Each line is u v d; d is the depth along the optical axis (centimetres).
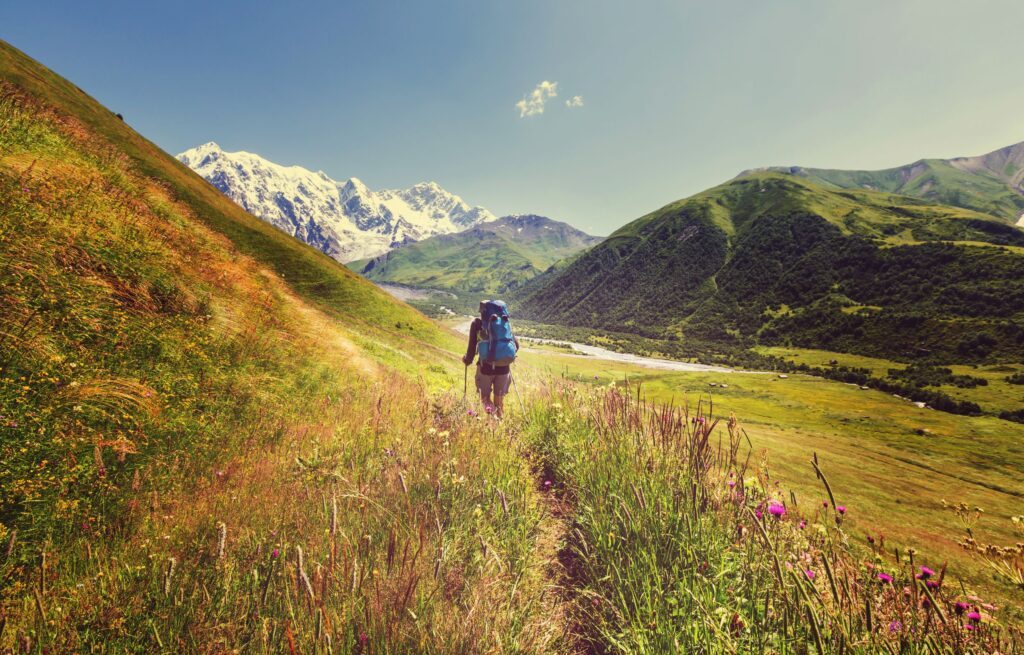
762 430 8462
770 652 169
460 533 240
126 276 601
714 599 200
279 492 271
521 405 551
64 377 341
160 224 1034
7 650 164
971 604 150
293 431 425
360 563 195
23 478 237
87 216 665
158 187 1653
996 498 5381
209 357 568
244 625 173
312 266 4047
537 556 259
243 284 1137
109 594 184
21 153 780
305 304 1759
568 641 214
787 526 211
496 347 557
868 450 8188
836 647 160
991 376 13138
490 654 168
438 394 716
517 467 338
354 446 372
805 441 7931
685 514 246
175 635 170
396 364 1380
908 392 12912
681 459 300
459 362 2577
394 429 419
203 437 371
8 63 4150
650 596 214
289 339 879
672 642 187
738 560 219
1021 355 13888
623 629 204
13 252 436
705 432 287
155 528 227
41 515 227
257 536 217
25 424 274
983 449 8788
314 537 216
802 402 12281
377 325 3294
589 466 339
